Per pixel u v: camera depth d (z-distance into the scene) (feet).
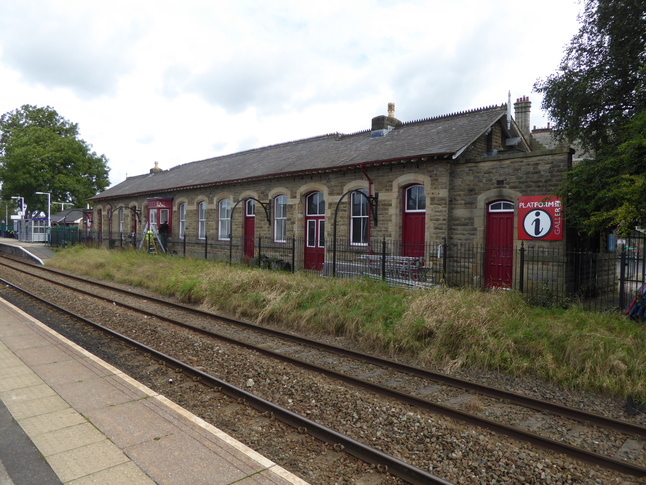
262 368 22.56
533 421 17.71
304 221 57.36
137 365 23.16
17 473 12.01
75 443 13.69
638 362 21.43
